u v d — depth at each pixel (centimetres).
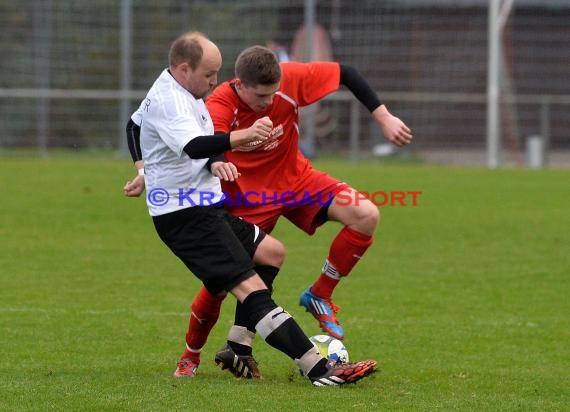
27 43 6431
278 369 1977
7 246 3391
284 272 3034
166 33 6500
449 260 3266
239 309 1873
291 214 2092
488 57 6644
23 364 1952
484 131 6631
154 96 1731
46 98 6444
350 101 6438
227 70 6506
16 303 2545
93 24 6469
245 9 6512
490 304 2616
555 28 6669
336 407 1608
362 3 6569
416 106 6625
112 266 3088
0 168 5756
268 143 2011
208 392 1705
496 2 6116
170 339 2211
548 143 6556
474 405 1648
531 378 1898
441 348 2161
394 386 1812
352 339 2241
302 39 6438
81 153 6525
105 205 4388
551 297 2703
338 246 2052
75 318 2392
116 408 1586
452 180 5559
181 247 1759
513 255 3356
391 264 3192
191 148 1658
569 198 4847
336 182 2067
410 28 6625
